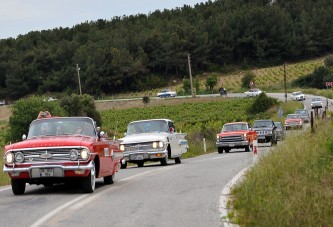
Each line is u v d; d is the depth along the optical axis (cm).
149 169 4188
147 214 1998
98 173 2780
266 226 1675
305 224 1669
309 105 17188
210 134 8194
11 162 2559
